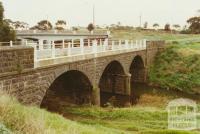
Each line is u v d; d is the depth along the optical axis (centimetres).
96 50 2752
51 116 1316
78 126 1311
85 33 6488
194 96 3712
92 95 2761
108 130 1616
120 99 3516
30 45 1727
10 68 1474
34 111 1229
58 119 1300
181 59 4712
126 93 3744
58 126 1105
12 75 1495
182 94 3797
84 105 2672
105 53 2988
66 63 2125
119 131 1681
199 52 4900
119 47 3466
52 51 1948
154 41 4919
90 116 2312
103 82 3884
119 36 8925
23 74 1597
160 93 3812
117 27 13200
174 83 4147
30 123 859
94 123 2067
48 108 2561
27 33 5153
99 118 2261
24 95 1616
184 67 4466
